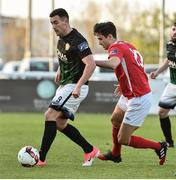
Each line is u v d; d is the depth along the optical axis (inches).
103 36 912.3
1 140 1374.3
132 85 912.3
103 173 893.8
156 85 2172.7
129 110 920.3
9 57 7691.9
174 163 1009.5
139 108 915.4
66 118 962.7
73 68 935.0
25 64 3181.6
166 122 1262.3
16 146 1255.5
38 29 7308.1
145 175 878.4
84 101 2230.6
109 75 2249.0
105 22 915.4
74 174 882.1
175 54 1235.9
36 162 951.6
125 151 1157.1
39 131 1595.7
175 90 1254.9
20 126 1738.4
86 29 6338.6
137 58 916.6
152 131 1633.9
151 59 3629.4
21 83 2260.1
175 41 1235.9
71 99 941.2
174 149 1225.4
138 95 914.1
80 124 1815.9
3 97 2273.6
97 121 1925.4
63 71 944.3
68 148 1210.0
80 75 937.5
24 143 1316.4
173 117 2159.2
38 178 844.0
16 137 1444.4
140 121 926.4
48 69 3068.4
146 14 5324.8
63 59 937.5
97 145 1289.4
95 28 916.6
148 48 5280.5
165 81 2167.8
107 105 2219.5
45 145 956.0
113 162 1011.3
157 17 5251.0
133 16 5689.0
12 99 2267.5
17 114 2199.8
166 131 1262.3
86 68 908.6
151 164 994.7
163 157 974.4
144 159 1053.8
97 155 975.6
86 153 972.6
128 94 919.7
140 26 5403.5
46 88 2247.8
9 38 7687.0
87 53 914.1
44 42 7298.2
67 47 927.0
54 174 880.9
